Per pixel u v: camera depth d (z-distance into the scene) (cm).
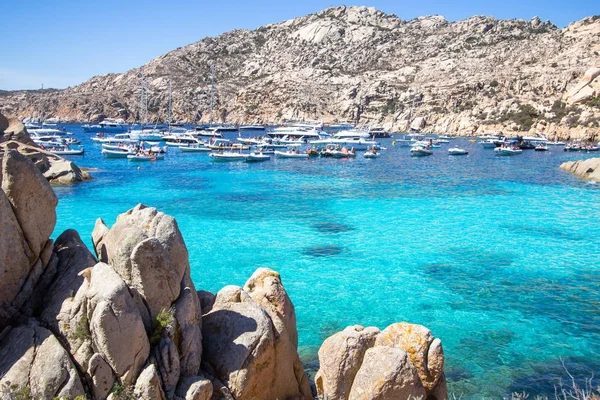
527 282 2358
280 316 1216
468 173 6619
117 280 894
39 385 828
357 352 1113
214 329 1038
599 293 2230
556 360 1625
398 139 13812
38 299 981
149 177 5884
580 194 4869
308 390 1161
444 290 2241
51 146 8681
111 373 860
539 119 13575
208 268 2492
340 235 3173
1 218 943
